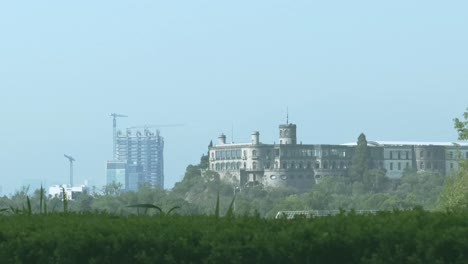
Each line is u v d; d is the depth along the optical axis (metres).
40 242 26.47
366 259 22.44
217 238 24.23
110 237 25.47
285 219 26.28
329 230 23.48
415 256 21.80
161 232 25.19
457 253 21.56
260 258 23.48
